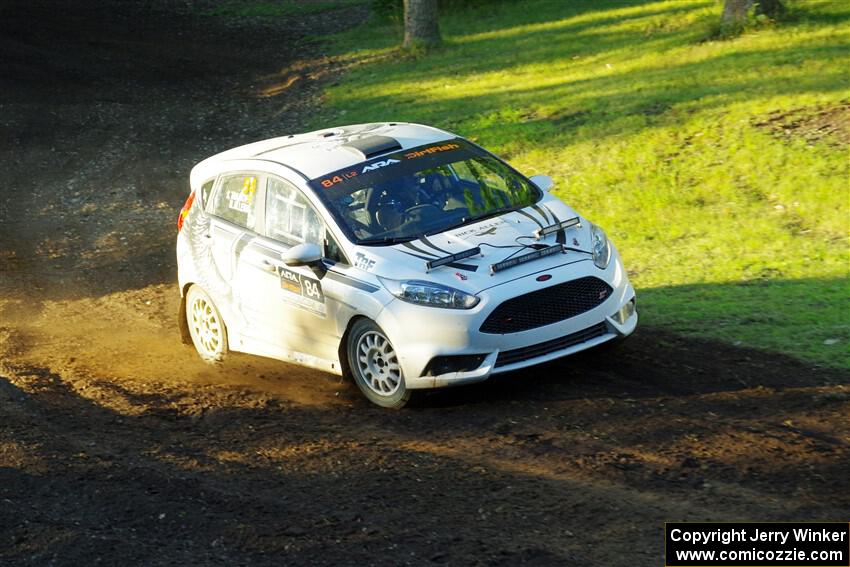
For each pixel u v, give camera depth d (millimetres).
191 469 16172
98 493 15148
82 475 15891
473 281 17719
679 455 15219
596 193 32375
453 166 20875
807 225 27719
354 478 15422
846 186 29281
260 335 21188
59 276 32938
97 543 13367
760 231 27719
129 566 12719
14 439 17625
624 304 18875
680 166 32969
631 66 46188
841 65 39375
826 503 13359
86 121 53312
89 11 83375
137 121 53062
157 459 16672
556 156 36125
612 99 41062
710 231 28422
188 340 23938
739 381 18141
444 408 18375
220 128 50750
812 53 41531
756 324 21172
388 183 20203
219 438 17781
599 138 36750
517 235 18906
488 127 40875
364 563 12547
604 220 30500
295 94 55031
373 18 74625
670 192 31438
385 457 16203
